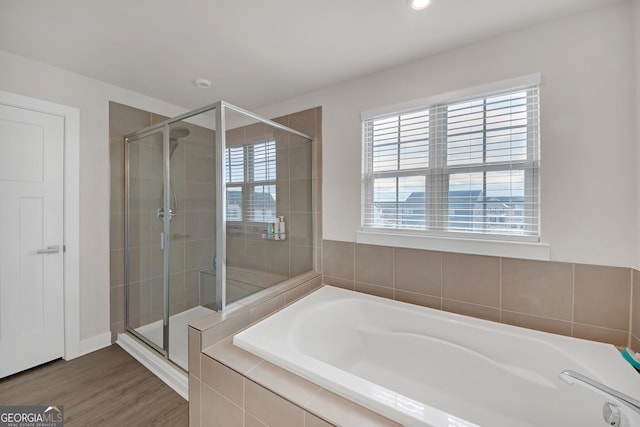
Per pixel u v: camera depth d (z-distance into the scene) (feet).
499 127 5.38
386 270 6.69
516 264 5.23
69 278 6.57
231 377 3.94
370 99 6.80
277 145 6.82
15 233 5.86
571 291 4.79
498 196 5.42
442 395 5.05
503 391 4.59
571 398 3.97
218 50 5.73
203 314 6.07
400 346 5.65
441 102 5.91
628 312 4.41
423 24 4.93
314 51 5.80
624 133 4.33
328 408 3.21
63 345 6.55
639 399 3.29
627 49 4.30
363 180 7.05
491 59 5.34
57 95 6.35
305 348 5.14
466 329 5.17
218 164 5.46
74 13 4.55
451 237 5.83
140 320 7.31
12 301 5.84
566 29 4.70
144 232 7.20
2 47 5.51
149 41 5.39
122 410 5.06
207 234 5.78
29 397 5.35
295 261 7.42
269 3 4.38
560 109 4.76
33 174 6.05
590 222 4.60
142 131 7.09
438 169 6.04
